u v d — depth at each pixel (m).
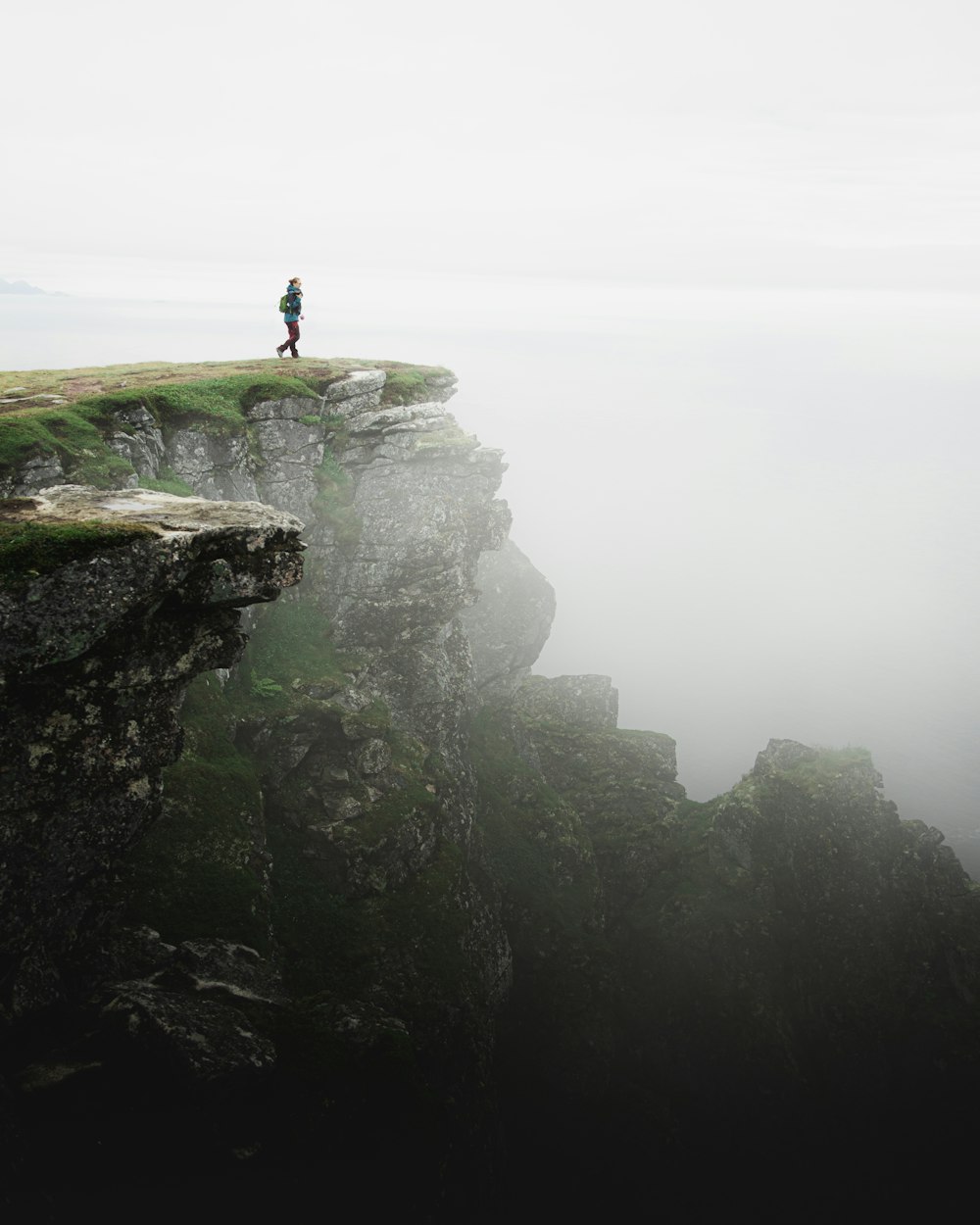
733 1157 39.41
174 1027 18.36
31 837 15.50
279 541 16.25
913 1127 41.09
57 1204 15.99
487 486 43.66
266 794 30.20
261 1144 18.61
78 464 30.59
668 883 48.47
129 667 15.45
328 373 42.78
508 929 39.12
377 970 27.31
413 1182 20.20
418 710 38.50
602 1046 37.56
